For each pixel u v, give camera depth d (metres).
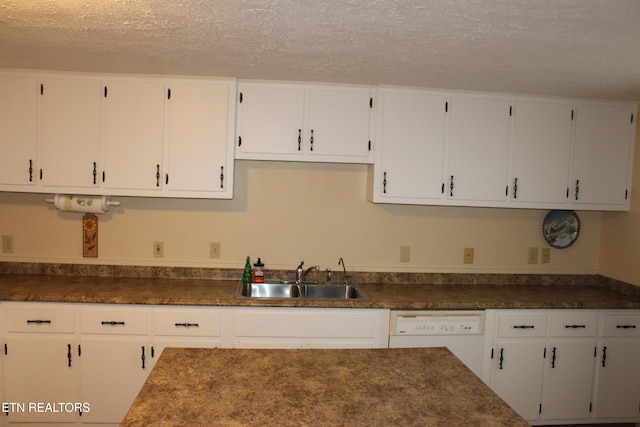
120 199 3.11
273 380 1.55
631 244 3.11
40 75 2.71
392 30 1.83
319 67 2.46
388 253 3.29
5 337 2.57
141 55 2.32
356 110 2.88
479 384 1.58
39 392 2.61
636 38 1.82
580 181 3.05
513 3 1.52
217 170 2.83
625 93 2.83
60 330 2.59
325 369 1.66
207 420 1.27
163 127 2.79
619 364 2.91
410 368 1.70
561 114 3.00
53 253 3.09
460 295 2.98
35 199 3.06
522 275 3.37
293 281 3.18
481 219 3.34
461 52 2.09
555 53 2.05
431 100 2.90
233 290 2.89
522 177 3.00
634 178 3.08
